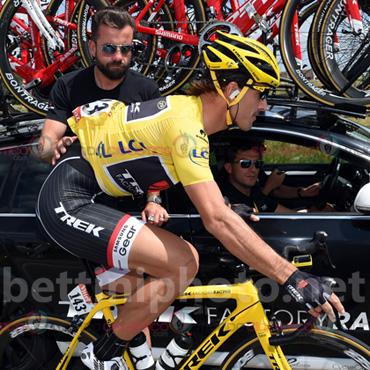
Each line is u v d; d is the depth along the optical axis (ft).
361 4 9.40
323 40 9.14
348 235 7.32
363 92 9.24
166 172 6.31
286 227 7.45
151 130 6.08
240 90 6.09
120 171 6.40
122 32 7.55
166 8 10.36
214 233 5.81
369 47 8.86
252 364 7.65
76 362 8.38
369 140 8.20
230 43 6.10
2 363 8.53
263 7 10.00
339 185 8.95
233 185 8.27
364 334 7.39
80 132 6.74
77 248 6.51
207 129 6.31
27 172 8.23
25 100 10.76
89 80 8.08
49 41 10.62
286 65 9.29
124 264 6.34
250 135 7.99
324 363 7.50
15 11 10.62
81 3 10.37
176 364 7.20
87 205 6.60
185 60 10.16
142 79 8.23
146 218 7.13
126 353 7.28
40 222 6.87
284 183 10.30
